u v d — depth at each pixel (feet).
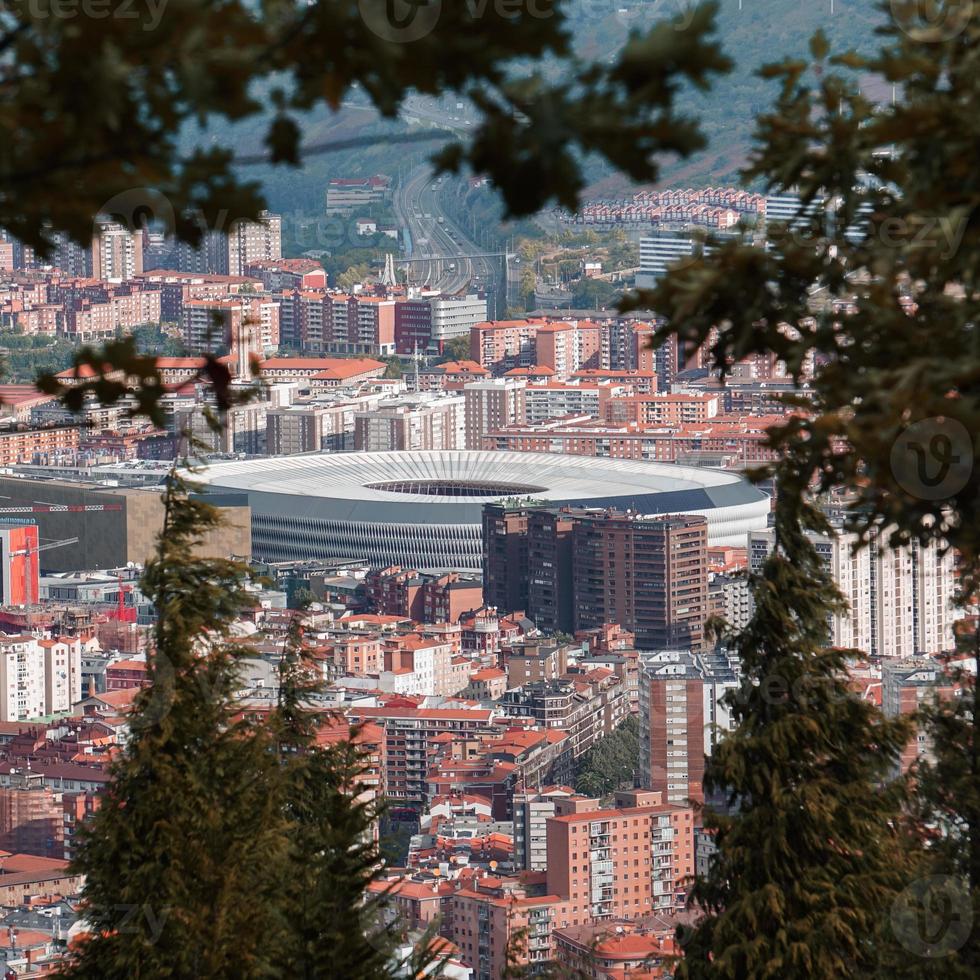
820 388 159.43
